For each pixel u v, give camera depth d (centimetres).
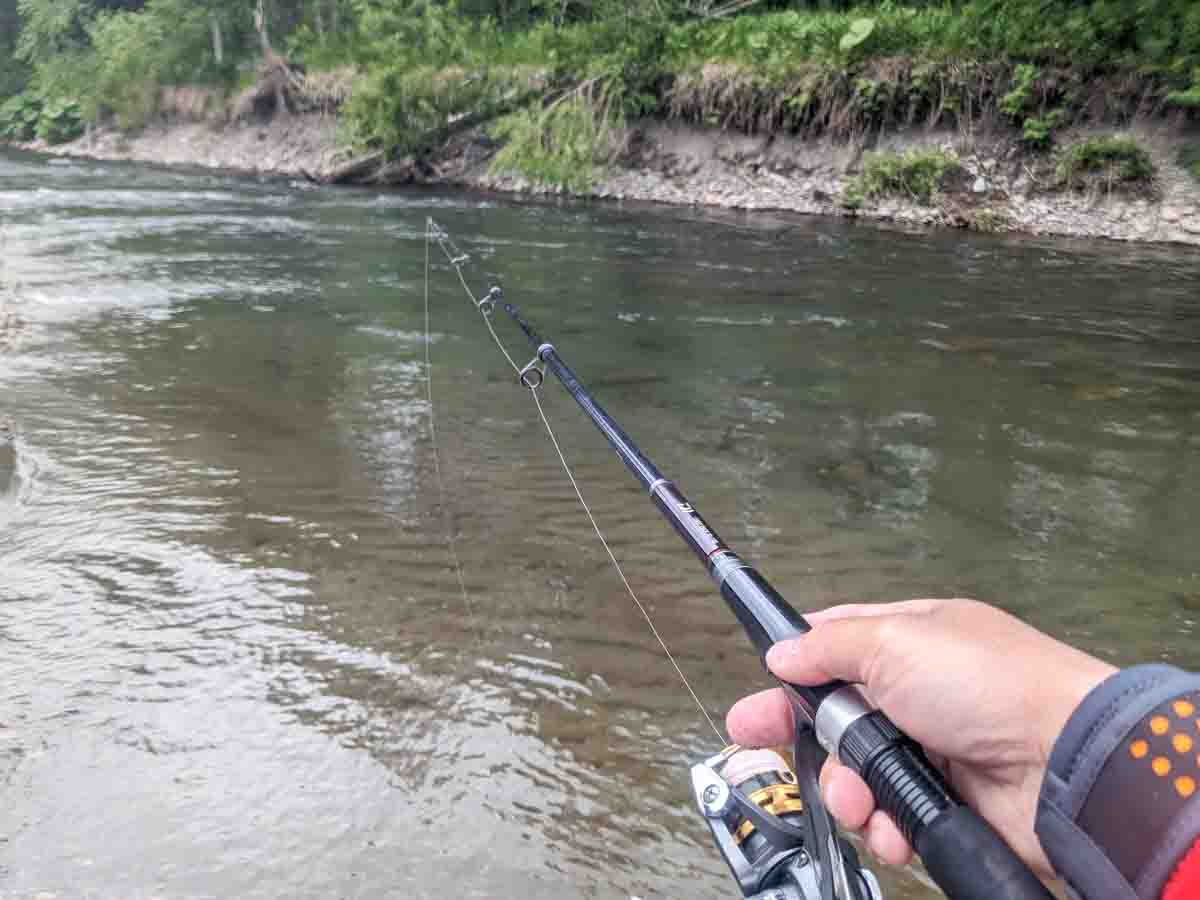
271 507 324
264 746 203
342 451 377
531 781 194
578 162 1334
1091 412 442
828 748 68
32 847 174
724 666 237
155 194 1259
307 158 1702
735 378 488
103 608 257
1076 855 47
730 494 344
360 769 197
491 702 220
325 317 605
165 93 2003
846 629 68
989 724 59
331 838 178
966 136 1095
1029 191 1030
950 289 704
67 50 2716
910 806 59
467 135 1492
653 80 1344
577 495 339
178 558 286
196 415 416
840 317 617
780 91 1229
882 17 1191
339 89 1705
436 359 513
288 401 438
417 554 292
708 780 113
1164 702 46
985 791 61
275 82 1823
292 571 280
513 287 707
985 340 564
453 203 1229
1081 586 285
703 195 1241
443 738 207
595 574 282
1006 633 63
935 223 1048
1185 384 484
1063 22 1070
